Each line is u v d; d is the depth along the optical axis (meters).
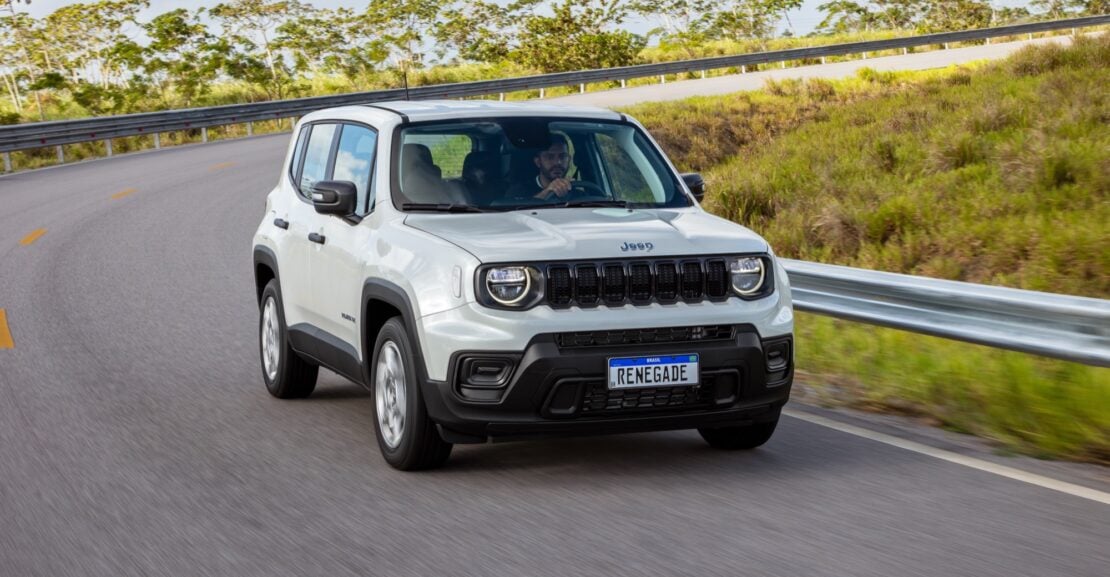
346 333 6.30
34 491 5.46
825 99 32.31
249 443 6.32
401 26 62.84
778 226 15.07
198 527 4.84
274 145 32.28
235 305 11.24
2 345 9.40
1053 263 10.85
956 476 5.44
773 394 5.51
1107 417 6.21
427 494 5.27
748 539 4.52
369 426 6.73
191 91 49.12
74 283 12.62
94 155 32.03
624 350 5.17
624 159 6.43
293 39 59.84
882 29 93.69
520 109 6.56
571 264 5.20
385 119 6.41
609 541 4.53
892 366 7.58
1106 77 21.53
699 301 5.34
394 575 4.20
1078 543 4.42
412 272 5.46
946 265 11.68
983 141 17.44
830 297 8.05
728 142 26.69
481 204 5.97
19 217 18.77
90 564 4.41
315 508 5.08
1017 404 6.59
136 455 6.08
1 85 57.81
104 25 56.84
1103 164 14.25
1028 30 65.38
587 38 60.12
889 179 16.64
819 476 5.46
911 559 4.25
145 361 8.73
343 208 6.18
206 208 19.58
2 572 4.35
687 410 5.36
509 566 4.27
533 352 5.09
